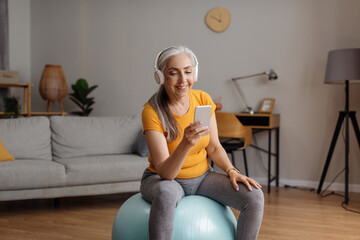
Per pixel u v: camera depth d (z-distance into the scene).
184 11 4.52
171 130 1.64
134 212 1.69
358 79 3.39
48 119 3.58
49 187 3.01
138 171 3.19
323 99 3.99
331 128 3.96
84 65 5.02
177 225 1.59
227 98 4.36
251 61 4.25
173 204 1.50
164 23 4.61
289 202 3.43
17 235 2.51
